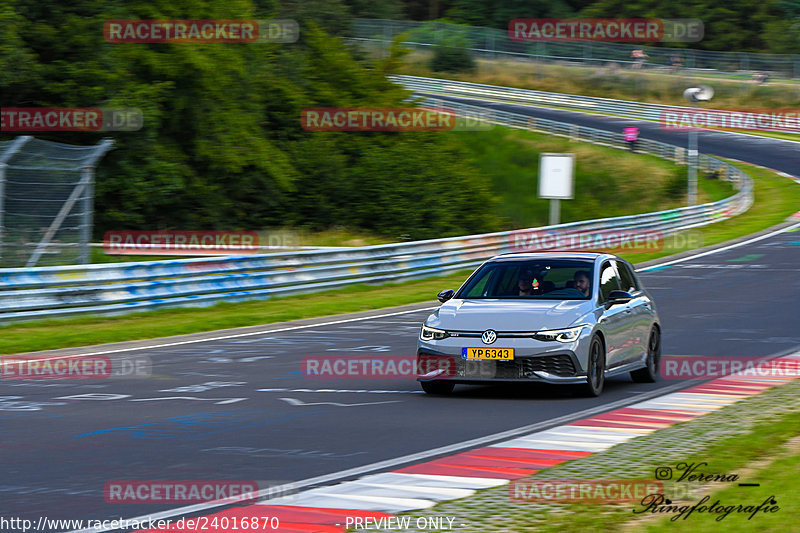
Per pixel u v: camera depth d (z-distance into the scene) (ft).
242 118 274.98
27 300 134.82
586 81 617.21
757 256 230.07
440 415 71.72
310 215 299.58
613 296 84.28
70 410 74.54
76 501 47.11
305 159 301.43
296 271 171.63
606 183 391.86
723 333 122.72
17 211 172.35
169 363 102.27
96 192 239.71
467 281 88.63
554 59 655.76
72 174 177.27
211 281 157.07
